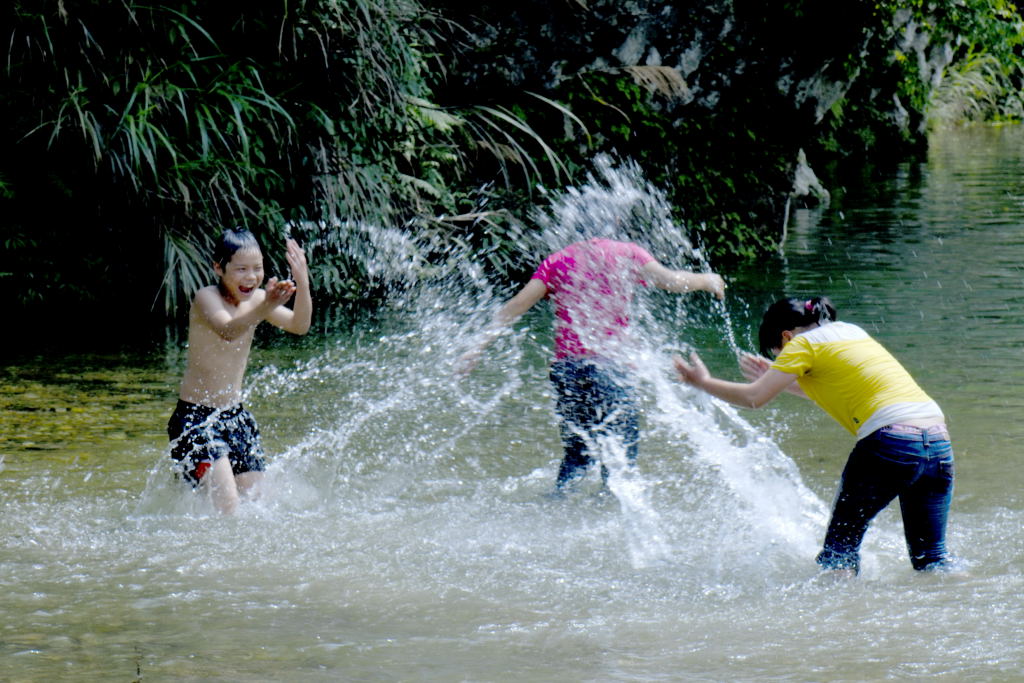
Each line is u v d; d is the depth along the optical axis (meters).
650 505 6.94
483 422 9.05
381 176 14.97
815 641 4.86
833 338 5.68
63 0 12.43
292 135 14.13
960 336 11.90
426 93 15.52
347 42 14.12
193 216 13.42
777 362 5.65
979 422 8.63
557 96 17.05
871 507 5.55
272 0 13.48
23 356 11.50
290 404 9.65
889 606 5.25
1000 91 43.25
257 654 4.75
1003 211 21.91
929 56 29.33
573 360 7.11
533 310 14.17
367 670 4.57
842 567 5.62
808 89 18.17
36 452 8.04
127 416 9.09
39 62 12.65
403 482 7.47
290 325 6.75
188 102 13.26
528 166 16.92
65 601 5.37
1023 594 5.36
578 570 5.84
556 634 4.99
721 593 5.50
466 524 6.60
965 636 4.88
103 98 12.89
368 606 5.34
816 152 30.66
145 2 12.86
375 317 13.84
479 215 16.05
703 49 17.47
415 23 14.98
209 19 13.59
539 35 16.73
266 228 14.05
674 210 17.52
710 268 16.97
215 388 6.73
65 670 4.55
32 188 13.17
